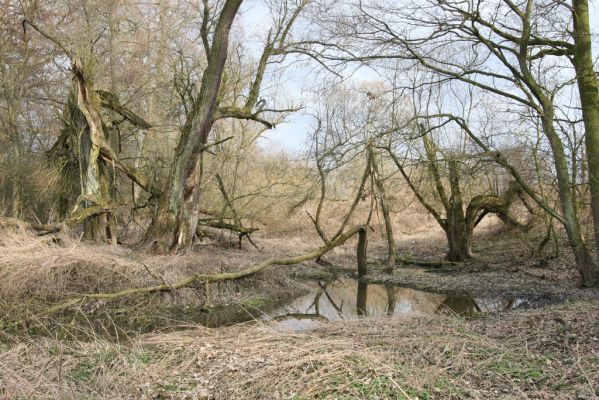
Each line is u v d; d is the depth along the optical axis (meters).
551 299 13.22
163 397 6.41
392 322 9.62
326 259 22.53
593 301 10.84
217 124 24.20
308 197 23.91
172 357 7.78
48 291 11.84
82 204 17.06
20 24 21.61
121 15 23.94
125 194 22.72
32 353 7.93
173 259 14.93
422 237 28.81
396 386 6.23
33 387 6.22
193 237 17.16
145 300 12.72
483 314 11.65
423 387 6.34
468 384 6.48
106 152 16.91
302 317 12.90
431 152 19.62
